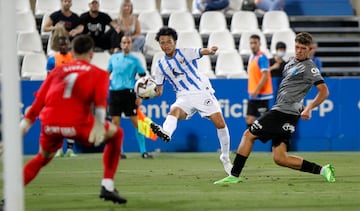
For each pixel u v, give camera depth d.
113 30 56.56
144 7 67.75
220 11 67.81
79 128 25.58
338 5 73.06
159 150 54.34
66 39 46.62
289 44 64.50
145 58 60.88
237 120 54.00
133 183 34.97
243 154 34.41
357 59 67.44
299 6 72.50
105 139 26.36
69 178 37.53
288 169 41.03
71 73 25.72
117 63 48.09
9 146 21.30
